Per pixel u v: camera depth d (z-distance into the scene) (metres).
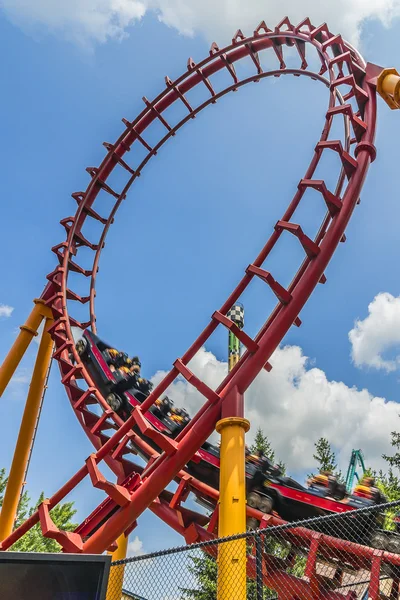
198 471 14.84
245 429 11.86
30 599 4.91
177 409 16.95
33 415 19.84
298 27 19.73
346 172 14.35
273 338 12.38
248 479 13.46
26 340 20.94
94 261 23.80
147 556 7.42
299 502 12.84
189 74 23.88
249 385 12.46
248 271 12.97
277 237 13.47
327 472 13.12
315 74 19.48
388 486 30.12
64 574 5.10
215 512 13.65
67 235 22.86
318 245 13.49
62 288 21.11
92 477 12.45
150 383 18.06
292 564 12.55
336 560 12.17
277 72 21.67
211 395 12.25
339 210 13.49
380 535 11.80
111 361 18.39
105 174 24.56
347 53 16.67
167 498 15.20
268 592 13.52
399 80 14.68
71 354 19.77
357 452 29.98
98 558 5.23
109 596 12.55
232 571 9.88
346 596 11.25
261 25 21.62
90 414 17.88
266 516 12.77
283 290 12.52
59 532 12.39
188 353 12.84
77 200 23.92
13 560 5.07
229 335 24.88
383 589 11.78
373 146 14.70
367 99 15.93
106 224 24.53
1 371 20.17
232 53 23.02
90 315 22.22
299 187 13.91
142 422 12.38
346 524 12.15
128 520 12.27
